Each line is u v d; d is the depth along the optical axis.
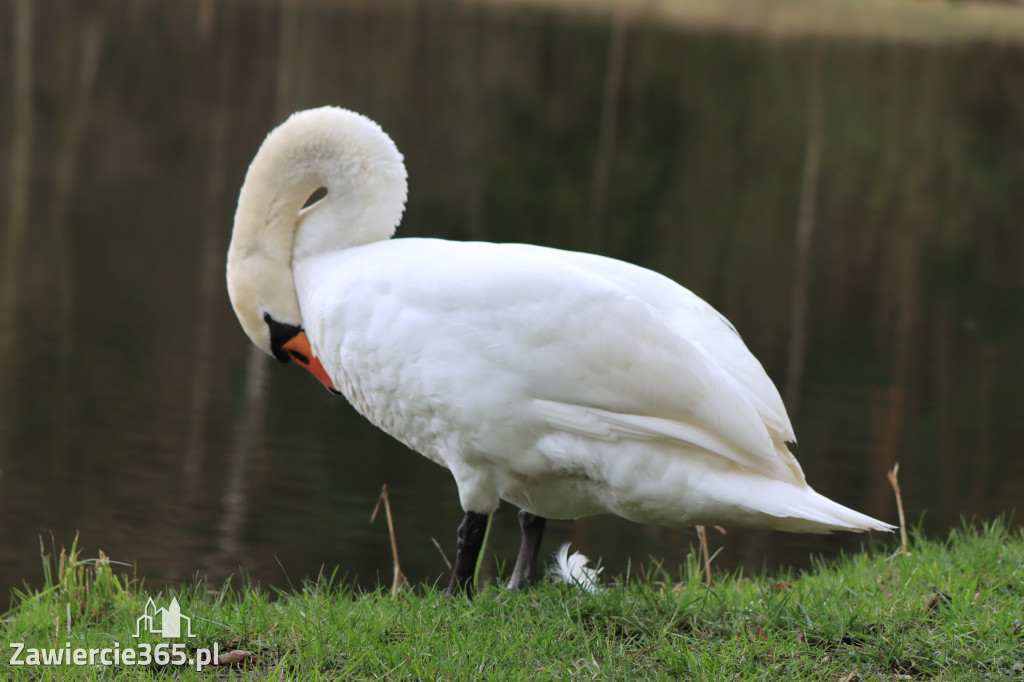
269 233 7.56
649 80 46.47
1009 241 28.00
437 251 6.95
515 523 11.93
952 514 12.21
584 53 50.88
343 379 7.22
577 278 6.62
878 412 15.90
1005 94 47.44
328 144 7.44
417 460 13.84
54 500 12.16
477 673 6.02
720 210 29.50
